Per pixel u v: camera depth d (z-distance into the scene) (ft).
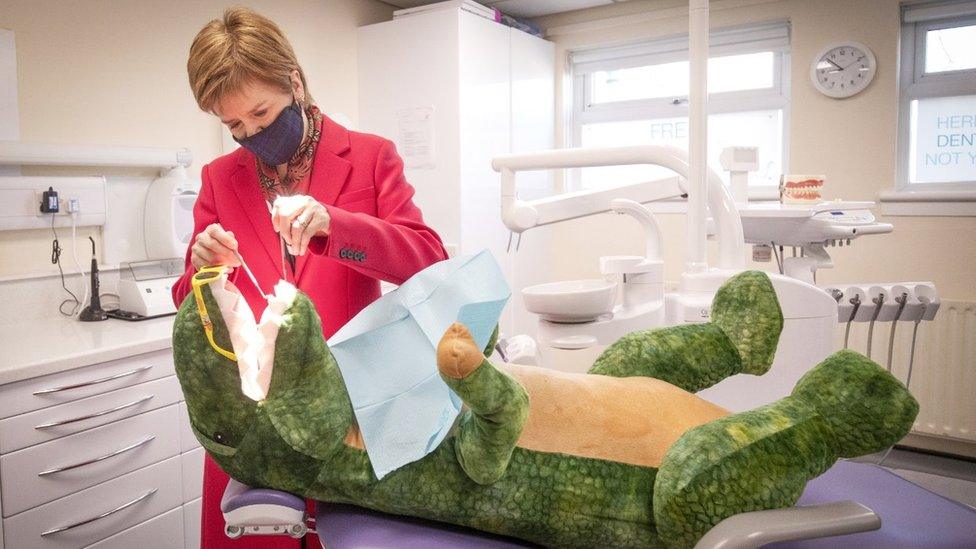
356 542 2.89
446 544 2.90
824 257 7.53
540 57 13.21
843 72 10.87
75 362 6.06
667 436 3.18
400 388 3.04
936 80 10.68
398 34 11.57
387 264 3.59
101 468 6.32
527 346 6.31
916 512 3.34
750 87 12.25
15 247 7.66
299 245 3.24
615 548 3.03
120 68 8.61
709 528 2.73
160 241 8.59
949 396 10.13
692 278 5.29
